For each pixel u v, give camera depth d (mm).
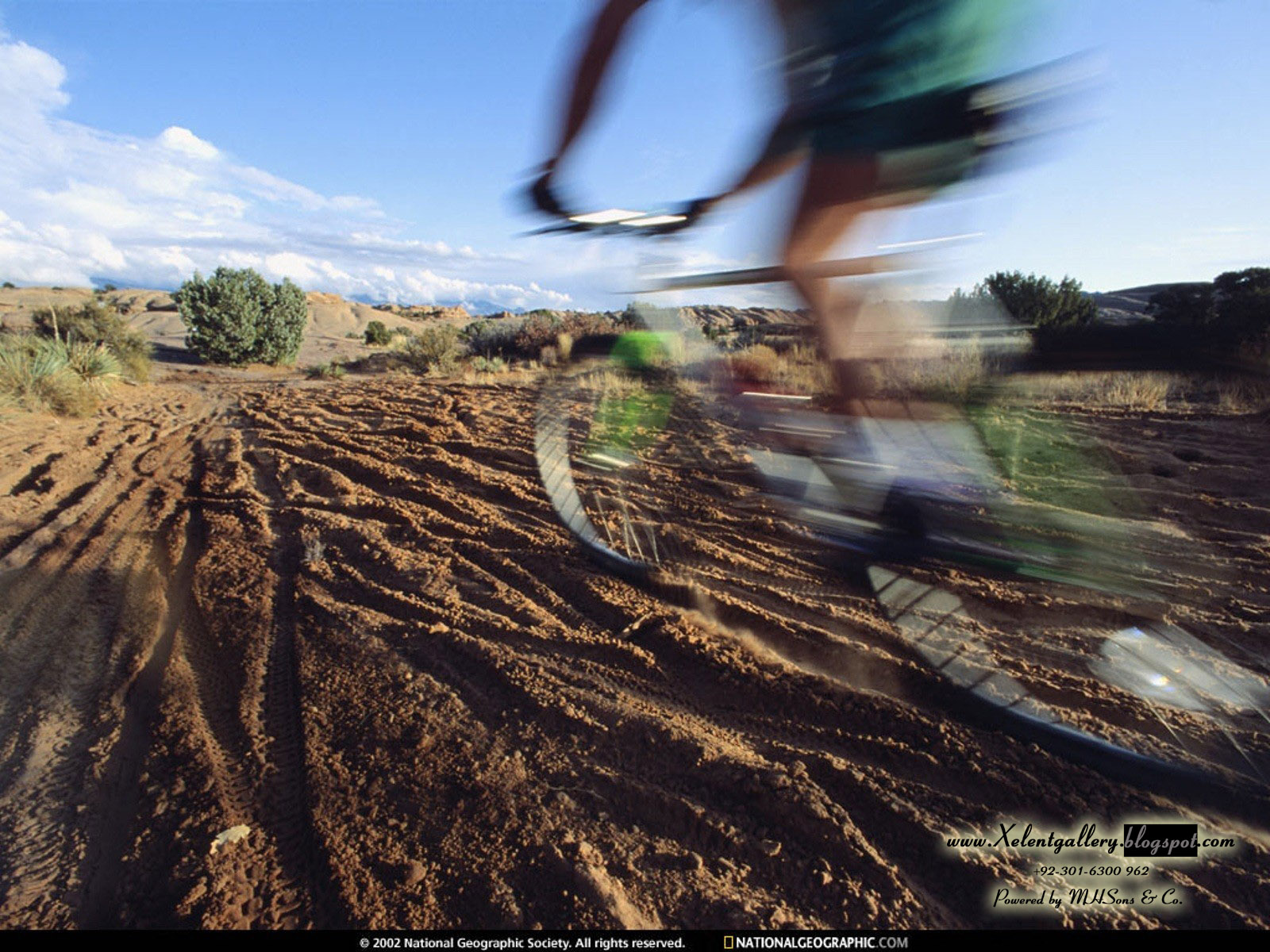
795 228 1807
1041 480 5012
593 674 2996
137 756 2615
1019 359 3955
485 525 5016
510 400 12102
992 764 2338
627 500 5371
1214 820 2084
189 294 31312
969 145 1530
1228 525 4531
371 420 10516
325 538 4980
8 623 3879
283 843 2145
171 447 9375
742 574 3875
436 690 2926
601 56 1966
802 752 2436
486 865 2006
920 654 2988
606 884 1917
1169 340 5520
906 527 3291
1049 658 2953
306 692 2955
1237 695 2688
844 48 1509
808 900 1878
